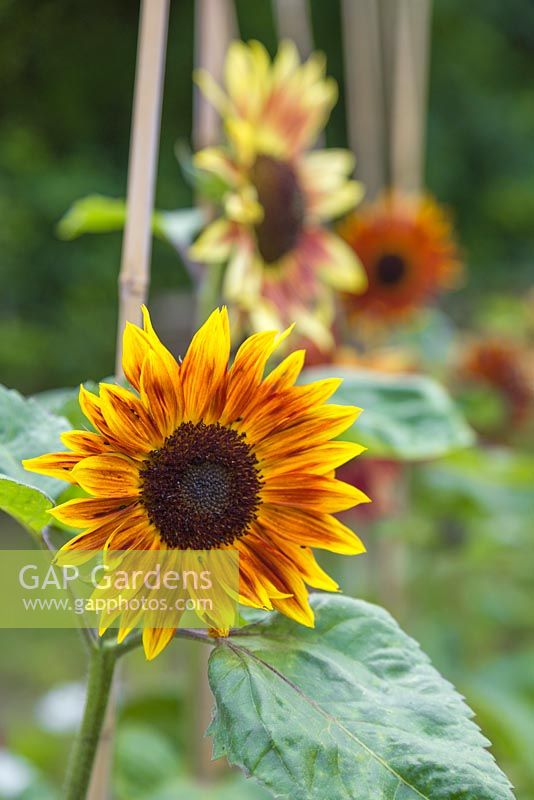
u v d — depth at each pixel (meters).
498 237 5.59
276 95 1.35
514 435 2.00
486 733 1.74
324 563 2.26
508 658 1.99
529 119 5.67
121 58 4.79
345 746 0.81
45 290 4.68
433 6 5.66
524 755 1.70
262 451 0.85
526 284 5.33
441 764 0.80
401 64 2.02
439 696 0.84
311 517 0.85
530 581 2.43
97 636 0.90
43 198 4.63
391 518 1.75
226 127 1.30
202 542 0.84
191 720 1.48
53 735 1.88
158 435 0.84
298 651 0.85
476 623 2.38
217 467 0.84
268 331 0.84
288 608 0.85
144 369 0.83
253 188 1.27
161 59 1.07
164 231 1.27
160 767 1.56
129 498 0.84
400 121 2.03
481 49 5.73
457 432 1.19
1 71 4.43
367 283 1.67
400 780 0.80
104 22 4.70
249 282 1.26
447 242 1.70
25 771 1.60
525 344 2.26
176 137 4.87
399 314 1.69
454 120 5.62
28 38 4.40
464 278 5.00
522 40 5.95
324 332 1.36
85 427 0.93
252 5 5.02
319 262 1.41
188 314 4.32
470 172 5.64
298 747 0.81
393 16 2.06
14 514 0.87
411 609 2.13
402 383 1.22
